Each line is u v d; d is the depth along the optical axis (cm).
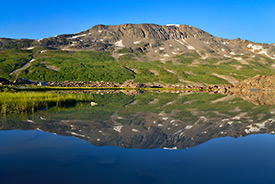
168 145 711
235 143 747
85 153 608
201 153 625
